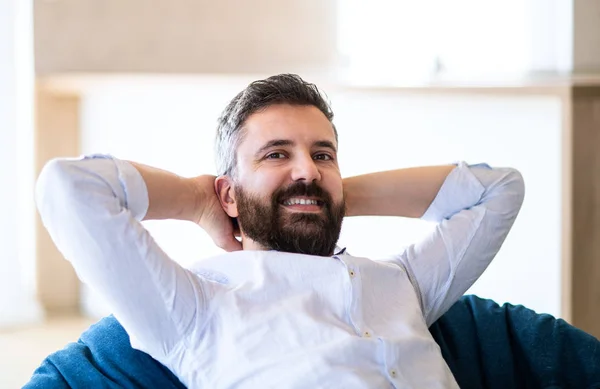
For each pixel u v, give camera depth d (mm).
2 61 4371
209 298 1524
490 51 4355
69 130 4500
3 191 4406
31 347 3904
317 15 4406
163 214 1623
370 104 4449
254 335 1494
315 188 1665
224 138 1747
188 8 4406
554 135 4391
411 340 1585
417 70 4383
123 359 1616
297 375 1450
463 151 4461
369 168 4492
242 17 4422
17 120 4414
